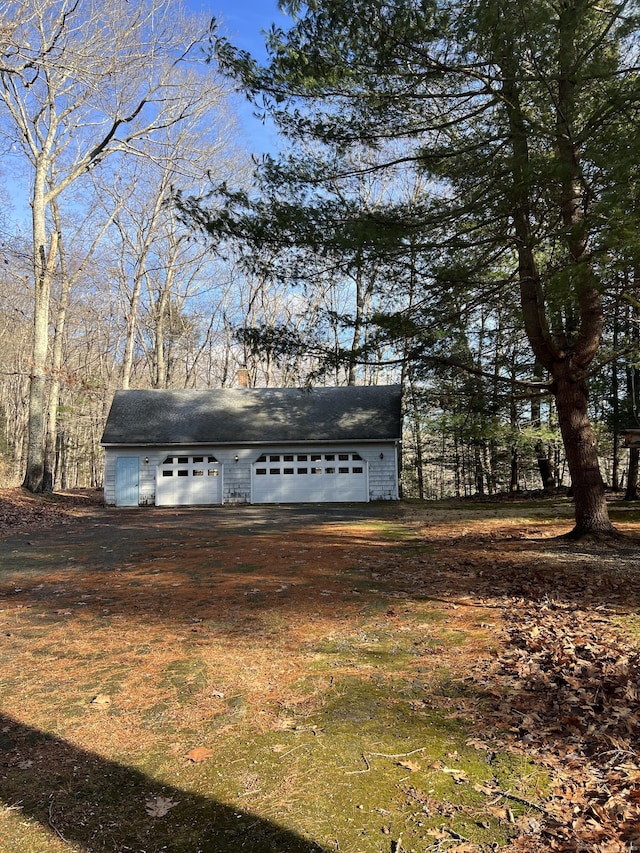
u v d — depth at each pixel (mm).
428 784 2742
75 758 3078
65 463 34688
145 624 5484
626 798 2553
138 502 20906
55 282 22828
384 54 6988
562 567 7445
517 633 4926
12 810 2625
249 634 5117
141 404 23234
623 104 5891
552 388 9680
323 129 7863
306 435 21062
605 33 6148
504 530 11680
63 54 14156
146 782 2834
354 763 2949
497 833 2371
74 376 21453
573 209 7258
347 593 6551
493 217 7824
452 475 34844
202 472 21172
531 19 5832
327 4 6656
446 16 6457
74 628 5410
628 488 17531
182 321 34094
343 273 8375
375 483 21109
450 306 9062
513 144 7027
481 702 3621
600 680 3826
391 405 22719
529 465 25141
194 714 3568
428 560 8477
